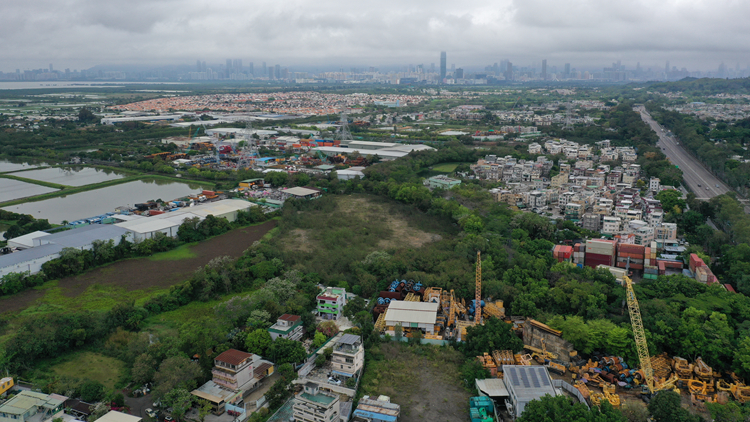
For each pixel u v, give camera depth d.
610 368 186.62
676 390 169.50
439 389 179.50
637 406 158.25
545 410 149.88
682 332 193.12
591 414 145.75
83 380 174.00
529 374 173.12
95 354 193.88
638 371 183.38
